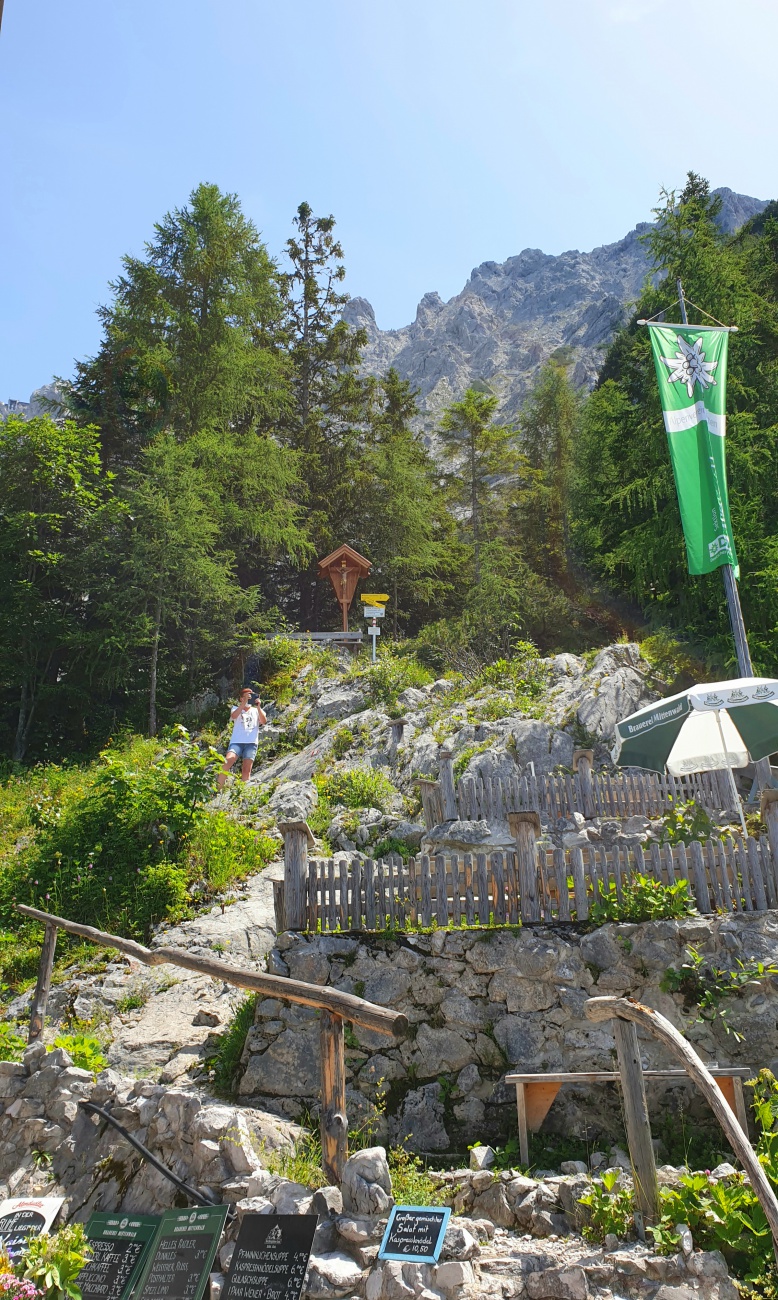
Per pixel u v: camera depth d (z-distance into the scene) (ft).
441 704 66.85
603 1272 13.98
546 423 149.38
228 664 93.45
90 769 75.41
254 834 46.73
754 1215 14.48
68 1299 15.14
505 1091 25.49
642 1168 15.31
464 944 27.63
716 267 79.61
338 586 104.37
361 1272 14.25
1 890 43.91
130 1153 17.80
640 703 63.57
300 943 28.66
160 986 34.83
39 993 26.27
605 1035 25.67
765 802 27.76
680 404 47.39
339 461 131.85
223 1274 14.76
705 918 26.61
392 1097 26.05
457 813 46.91
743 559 70.13
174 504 87.61
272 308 134.10
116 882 42.24
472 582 122.72
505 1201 16.74
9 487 87.61
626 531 83.05
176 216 109.19
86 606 92.63
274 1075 26.68
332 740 64.23
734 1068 21.54
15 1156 19.49
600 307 477.36
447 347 507.71
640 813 45.78
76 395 107.86
